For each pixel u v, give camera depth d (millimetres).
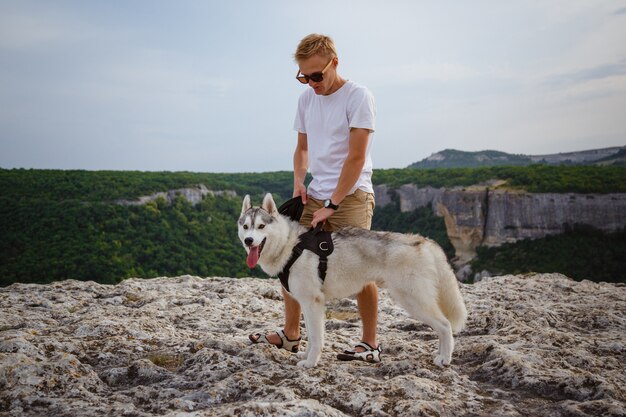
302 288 4566
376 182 97312
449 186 83125
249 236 4543
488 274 73500
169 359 4867
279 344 5207
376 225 93625
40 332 5633
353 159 4578
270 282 9922
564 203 71312
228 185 83688
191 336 5820
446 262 4672
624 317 6773
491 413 3654
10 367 4148
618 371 4570
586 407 3621
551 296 8492
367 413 3619
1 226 61125
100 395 4098
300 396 3867
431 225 85438
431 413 3553
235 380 4078
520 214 74375
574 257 69875
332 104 4797
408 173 97750
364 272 4566
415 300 4465
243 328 6582
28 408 3732
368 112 4586
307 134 5102
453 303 4652
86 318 6316
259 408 3398
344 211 4902
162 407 3730
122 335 5539
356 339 5797
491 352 4883
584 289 9156
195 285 9445
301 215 5184
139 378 4445
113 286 9219
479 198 77438
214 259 64438
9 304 7441
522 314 6637
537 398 4004
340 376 4176
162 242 64625
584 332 6234
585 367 4656
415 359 4723
